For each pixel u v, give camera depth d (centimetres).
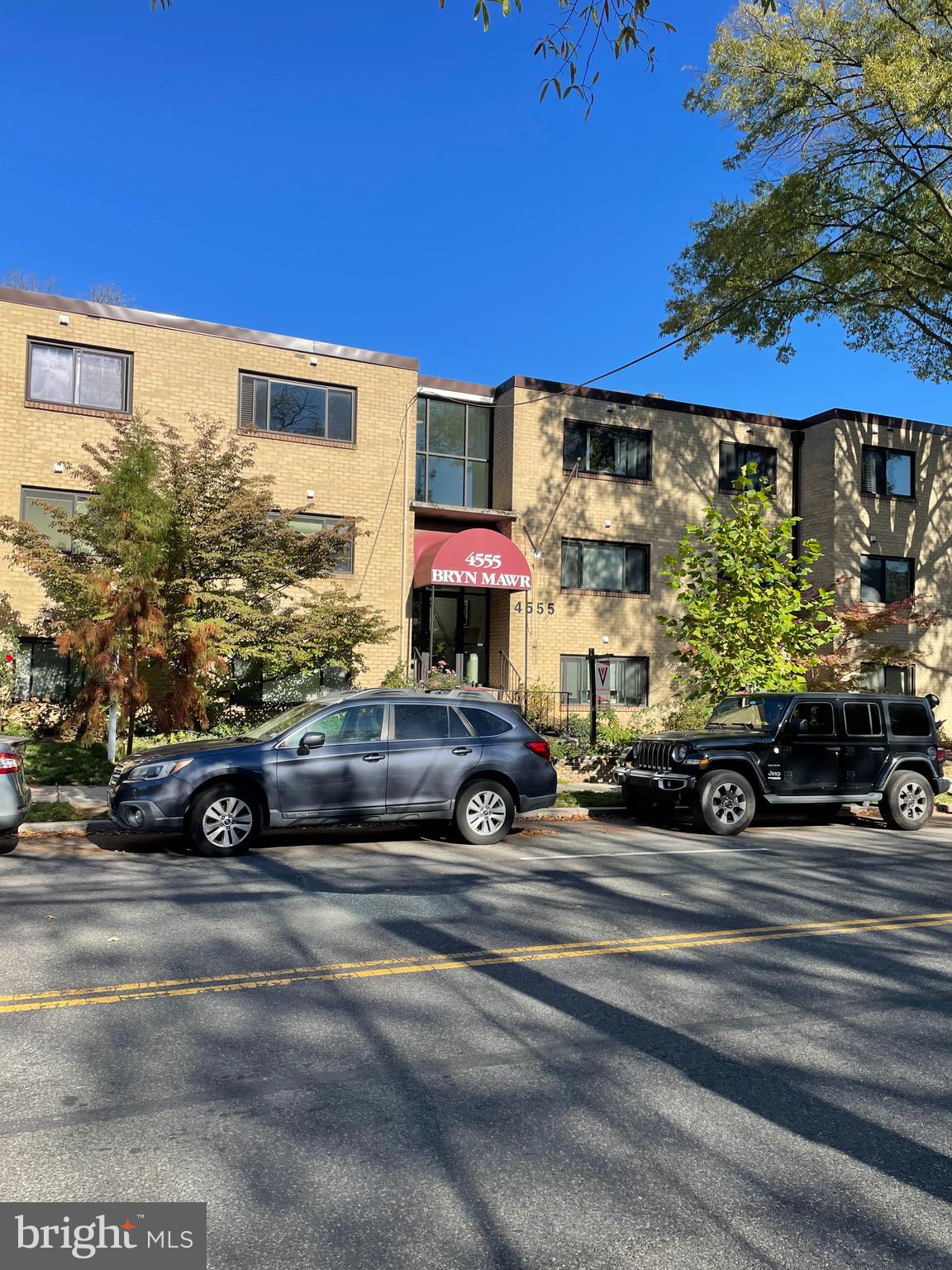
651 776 1205
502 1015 478
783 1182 320
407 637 1939
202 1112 363
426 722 1022
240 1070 405
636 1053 434
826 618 1625
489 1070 410
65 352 1695
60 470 1659
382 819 982
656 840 1114
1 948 584
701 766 1166
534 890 788
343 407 1925
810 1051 442
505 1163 328
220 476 1487
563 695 2138
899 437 2564
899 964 591
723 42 1811
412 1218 292
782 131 1894
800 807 1434
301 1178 315
